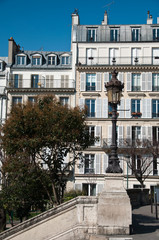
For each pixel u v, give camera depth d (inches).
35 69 1763.0
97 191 1576.0
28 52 1873.8
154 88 1651.1
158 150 1448.1
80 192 1333.7
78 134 789.2
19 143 759.7
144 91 1648.6
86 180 1581.0
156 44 1692.9
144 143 1485.0
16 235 470.0
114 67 1664.6
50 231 465.4
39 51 1866.4
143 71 1662.2
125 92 1656.0
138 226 534.6
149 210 800.9
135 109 1649.9
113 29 1753.2
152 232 476.4
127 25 1745.8
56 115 775.7
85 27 1763.0
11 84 1720.0
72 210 467.2
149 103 1638.8
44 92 1688.0
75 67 1694.1
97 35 1750.7
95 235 448.8
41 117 774.5
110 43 1716.3
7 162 860.6
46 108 801.6
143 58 1684.3
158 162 1515.7
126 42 1706.4
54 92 1685.5
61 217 466.3
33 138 775.7
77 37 1750.7
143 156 1525.6
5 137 804.0
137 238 430.0
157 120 1619.1
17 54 1795.0
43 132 781.3
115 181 471.2
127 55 1699.1
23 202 845.2
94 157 1606.8
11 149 788.6
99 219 457.4
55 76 1754.4
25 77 1755.7
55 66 1774.1
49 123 776.3
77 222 463.2
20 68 1761.8
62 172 861.2
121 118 1631.4
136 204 949.2
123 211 457.7
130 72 1667.1
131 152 1475.1
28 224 469.1
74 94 1678.2
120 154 1593.3
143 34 1727.4
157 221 597.6
